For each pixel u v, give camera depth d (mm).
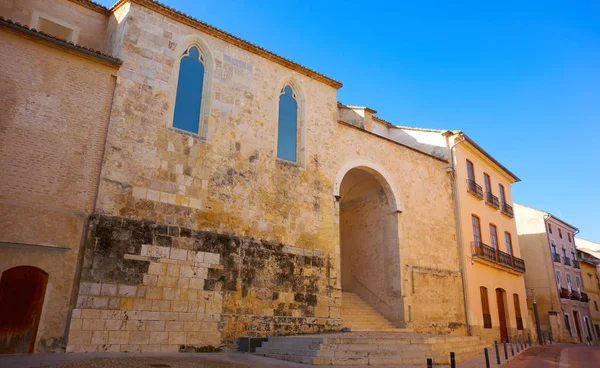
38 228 12062
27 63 12914
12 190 11914
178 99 15773
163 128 15023
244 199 16344
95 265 12625
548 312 37875
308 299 17016
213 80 16703
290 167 18156
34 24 15812
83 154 13258
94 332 12180
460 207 25469
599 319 48250
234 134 16734
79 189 12969
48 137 12781
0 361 10055
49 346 11641
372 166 21688
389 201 22484
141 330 12930
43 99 12953
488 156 30031
